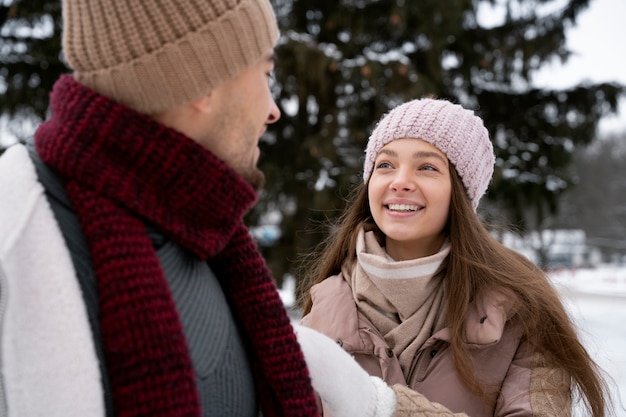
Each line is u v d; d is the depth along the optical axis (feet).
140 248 2.34
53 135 2.43
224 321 2.82
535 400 4.35
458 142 5.04
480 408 4.54
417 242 5.26
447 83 25.21
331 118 21.95
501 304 4.70
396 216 5.01
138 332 2.22
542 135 26.71
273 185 22.61
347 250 5.82
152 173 2.44
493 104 26.78
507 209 25.72
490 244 5.04
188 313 2.56
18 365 2.12
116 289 2.25
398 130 5.09
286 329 2.99
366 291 5.04
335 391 3.19
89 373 2.19
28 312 2.16
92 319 2.30
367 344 4.85
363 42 24.50
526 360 4.65
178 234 2.48
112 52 2.48
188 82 2.55
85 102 2.44
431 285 4.99
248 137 2.85
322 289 5.42
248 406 2.89
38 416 2.12
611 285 45.52
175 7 2.50
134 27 2.47
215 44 2.57
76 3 2.55
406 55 24.41
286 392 2.87
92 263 2.34
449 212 5.14
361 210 5.80
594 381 4.70
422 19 23.11
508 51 25.81
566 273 63.26
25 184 2.29
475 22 26.58
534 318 4.64
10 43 22.98
